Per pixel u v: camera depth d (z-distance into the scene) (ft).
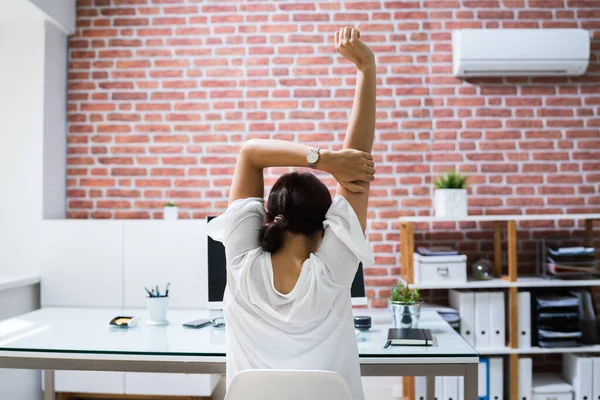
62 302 10.94
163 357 6.03
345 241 3.97
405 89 12.01
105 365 6.10
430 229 11.98
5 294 10.18
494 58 11.37
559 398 10.73
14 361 6.23
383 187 11.99
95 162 12.22
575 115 11.98
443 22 12.01
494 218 10.57
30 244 11.36
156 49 12.21
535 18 11.98
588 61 11.39
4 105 11.46
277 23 12.13
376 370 5.97
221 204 12.08
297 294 3.92
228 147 12.10
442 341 6.55
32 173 11.39
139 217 12.15
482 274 10.91
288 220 4.12
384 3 12.06
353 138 4.23
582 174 11.96
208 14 12.18
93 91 12.26
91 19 12.27
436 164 11.99
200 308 10.71
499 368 10.66
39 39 11.44
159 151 12.17
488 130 11.99
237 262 4.17
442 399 10.44
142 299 10.81
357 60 4.21
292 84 12.08
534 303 10.98
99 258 10.91
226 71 12.14
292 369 4.09
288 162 4.27
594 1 11.97
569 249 10.80
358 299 7.45
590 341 10.72
